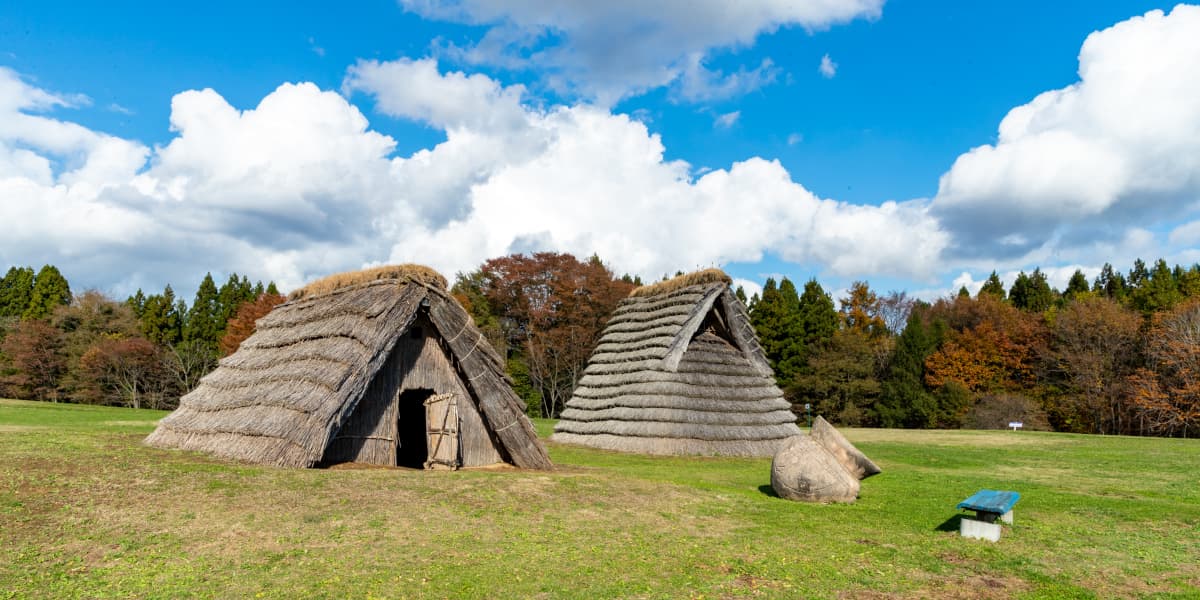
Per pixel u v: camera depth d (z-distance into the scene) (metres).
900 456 22.45
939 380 59.91
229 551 7.97
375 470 13.18
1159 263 63.38
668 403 23.53
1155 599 7.34
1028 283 78.06
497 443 16.30
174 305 70.44
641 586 7.50
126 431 19.17
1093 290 74.62
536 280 62.19
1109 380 52.41
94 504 9.13
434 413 15.76
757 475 17.36
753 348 27.25
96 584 6.87
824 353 63.69
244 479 10.95
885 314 80.62
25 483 9.71
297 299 19.05
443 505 10.41
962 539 9.90
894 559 8.76
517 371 60.62
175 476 10.79
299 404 13.19
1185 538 10.03
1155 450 23.95
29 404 37.47
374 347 14.13
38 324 58.75
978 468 19.17
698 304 25.38
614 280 61.78
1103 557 8.95
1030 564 8.60
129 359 58.06
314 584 7.16
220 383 16.45
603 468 17.61
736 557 8.67
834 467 13.09
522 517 10.13
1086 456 22.11
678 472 17.41
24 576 6.92
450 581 7.41
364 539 8.66
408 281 15.42
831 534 10.09
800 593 7.43
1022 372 60.53
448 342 15.72
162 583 6.98
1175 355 46.47
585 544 9.01
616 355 27.12
